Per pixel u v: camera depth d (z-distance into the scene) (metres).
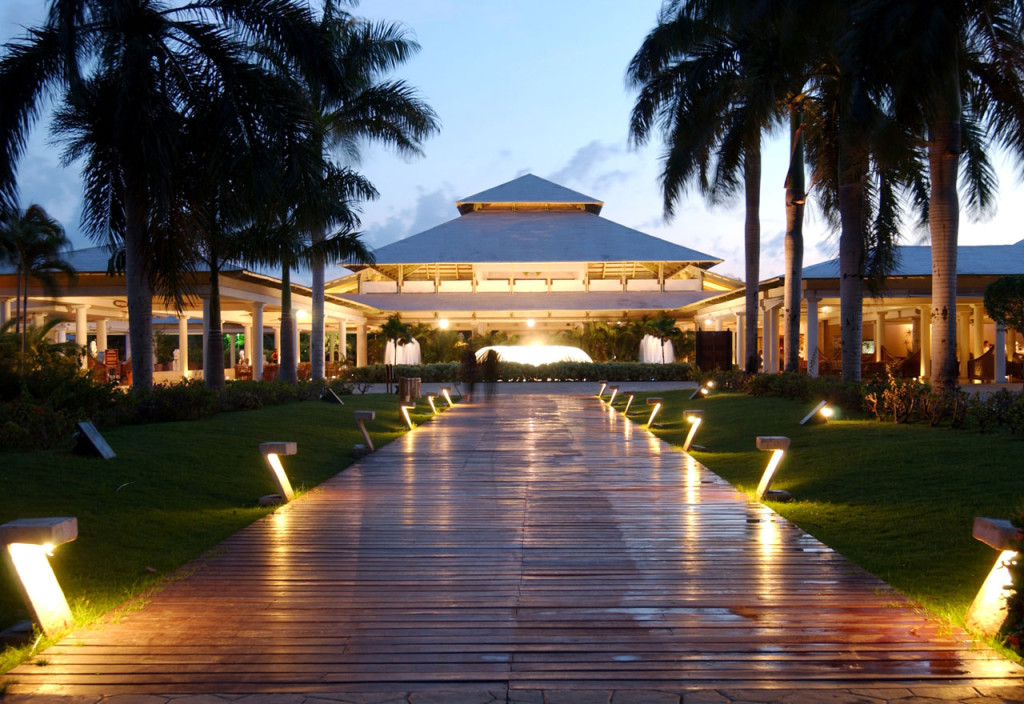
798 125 18.45
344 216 19.70
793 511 7.25
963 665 3.62
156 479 8.02
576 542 6.13
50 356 13.05
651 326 36.09
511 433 14.73
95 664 3.69
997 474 7.61
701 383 24.56
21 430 8.80
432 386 30.30
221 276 23.70
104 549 5.75
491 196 48.09
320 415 15.27
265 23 12.27
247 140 11.86
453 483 9.05
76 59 10.58
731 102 17.86
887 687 3.39
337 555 5.75
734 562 5.49
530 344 39.81
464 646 3.90
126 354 46.28
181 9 12.40
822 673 3.54
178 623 4.26
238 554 5.78
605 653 3.80
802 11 13.30
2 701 3.29
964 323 33.53
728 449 11.83
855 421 12.45
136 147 11.49
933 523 6.32
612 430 15.26
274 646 3.91
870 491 7.73
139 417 11.94
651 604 4.55
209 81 11.98
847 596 4.67
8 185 10.95
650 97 19.00
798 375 17.69
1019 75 12.66
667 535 6.35
